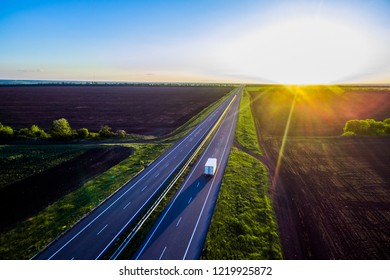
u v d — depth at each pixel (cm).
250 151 5338
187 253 2278
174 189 3509
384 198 3384
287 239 2542
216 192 3431
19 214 3003
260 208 3062
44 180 3966
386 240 2570
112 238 2512
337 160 4838
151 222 2739
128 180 3812
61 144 6162
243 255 2264
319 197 3422
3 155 5144
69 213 2962
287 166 4547
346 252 2378
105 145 5831
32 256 2267
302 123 8325
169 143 5997
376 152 5253
